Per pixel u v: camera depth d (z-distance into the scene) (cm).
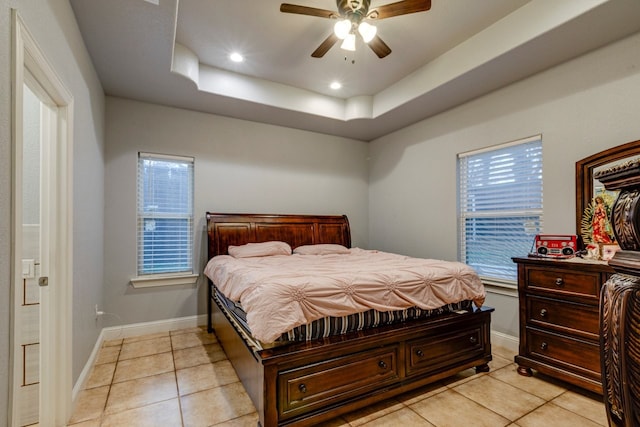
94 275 273
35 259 191
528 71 281
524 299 251
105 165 330
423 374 221
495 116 319
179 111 371
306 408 178
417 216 414
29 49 133
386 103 379
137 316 342
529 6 235
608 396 57
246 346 205
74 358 205
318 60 318
